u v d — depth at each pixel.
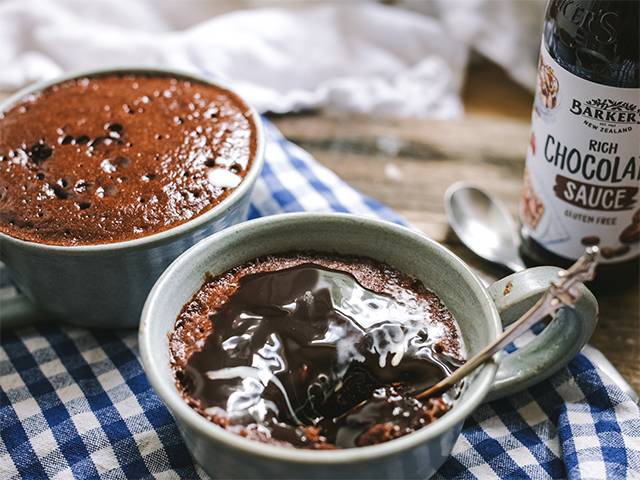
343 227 0.38
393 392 0.34
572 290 0.32
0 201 0.40
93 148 0.42
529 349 0.38
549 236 0.43
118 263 0.39
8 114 0.44
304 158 0.49
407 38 0.60
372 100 0.56
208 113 0.44
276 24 0.59
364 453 0.30
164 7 0.62
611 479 0.36
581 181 0.41
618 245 0.42
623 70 0.38
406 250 0.37
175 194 0.40
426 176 0.51
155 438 0.38
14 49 0.58
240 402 0.33
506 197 0.50
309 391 0.34
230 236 0.37
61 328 0.43
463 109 0.58
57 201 0.40
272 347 0.34
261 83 0.58
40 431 0.39
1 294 0.45
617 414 0.39
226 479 0.34
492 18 0.59
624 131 0.39
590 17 0.38
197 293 0.37
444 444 0.33
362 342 0.35
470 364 0.33
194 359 0.34
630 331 0.43
